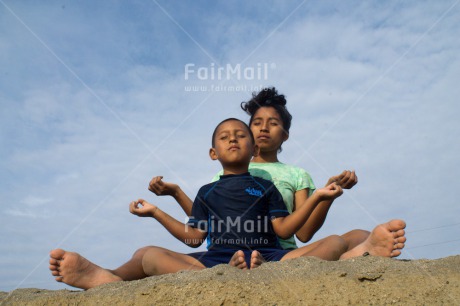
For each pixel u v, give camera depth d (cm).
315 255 305
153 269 319
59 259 296
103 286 277
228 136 373
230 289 251
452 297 241
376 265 268
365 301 241
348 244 334
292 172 412
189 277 266
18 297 275
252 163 426
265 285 255
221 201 353
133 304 253
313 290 249
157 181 372
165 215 346
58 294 273
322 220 368
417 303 238
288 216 338
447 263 269
